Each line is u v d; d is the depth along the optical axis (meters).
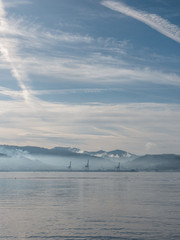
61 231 61.09
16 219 74.31
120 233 59.19
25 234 58.72
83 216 78.44
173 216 77.81
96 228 63.69
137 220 72.38
